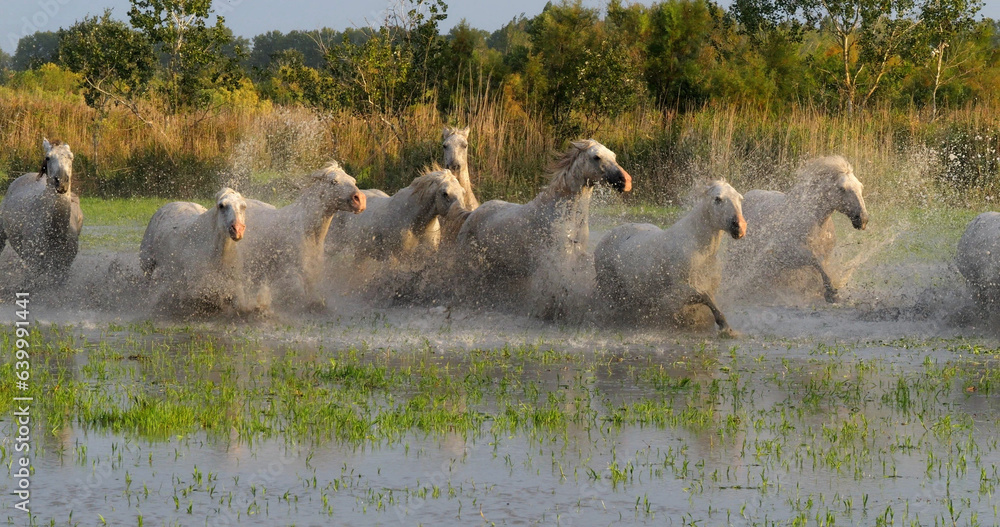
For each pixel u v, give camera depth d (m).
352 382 24.64
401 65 82.12
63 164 37.31
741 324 34.16
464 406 22.69
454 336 31.92
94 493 16.86
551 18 91.00
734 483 17.48
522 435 20.36
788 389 24.45
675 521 15.77
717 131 75.06
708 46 108.06
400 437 20.16
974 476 17.84
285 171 81.81
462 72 89.44
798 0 105.81
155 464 18.38
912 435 20.42
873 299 38.84
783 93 105.25
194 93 93.75
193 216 35.91
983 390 24.30
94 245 51.16
